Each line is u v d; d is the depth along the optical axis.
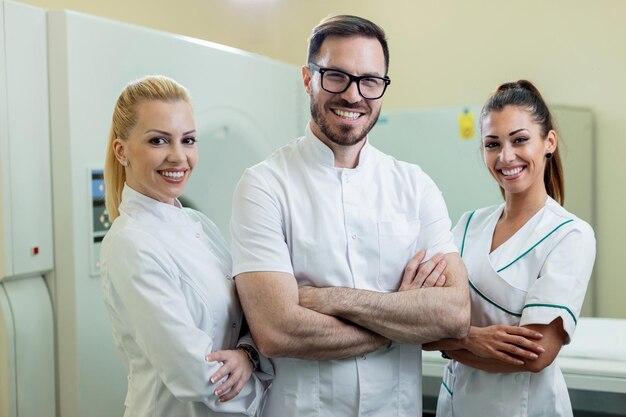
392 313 1.29
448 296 1.32
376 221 1.38
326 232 1.34
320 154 1.39
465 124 3.11
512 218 1.56
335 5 3.93
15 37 1.46
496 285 1.49
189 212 1.49
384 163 1.47
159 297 1.21
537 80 3.42
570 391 1.85
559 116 3.11
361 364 1.34
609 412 1.82
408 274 1.37
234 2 4.03
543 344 1.39
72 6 3.38
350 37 1.31
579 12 3.28
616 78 3.23
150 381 1.29
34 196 1.51
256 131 2.31
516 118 1.47
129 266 1.22
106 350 1.64
